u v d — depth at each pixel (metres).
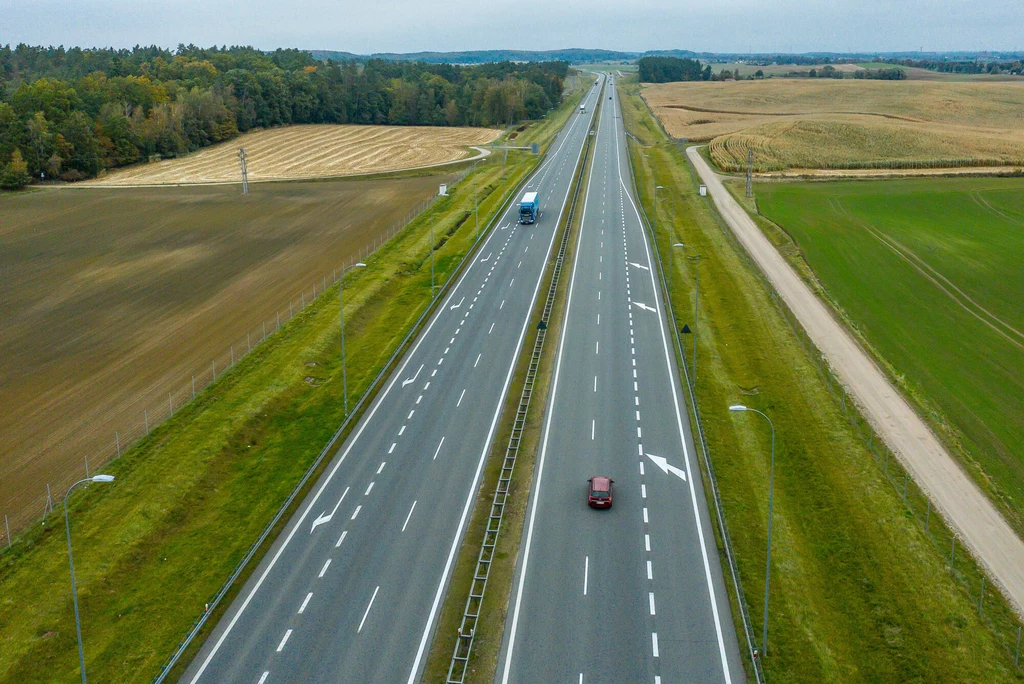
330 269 102.31
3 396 67.50
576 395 66.19
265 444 59.72
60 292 95.38
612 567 45.47
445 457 57.12
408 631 40.75
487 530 48.50
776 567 45.47
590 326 81.06
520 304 87.50
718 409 63.81
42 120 178.00
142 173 186.62
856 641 40.19
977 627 41.34
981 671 38.47
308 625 41.19
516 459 56.72
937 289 97.62
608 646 39.59
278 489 53.53
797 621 41.41
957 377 74.12
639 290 91.62
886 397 67.75
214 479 54.88
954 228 124.81
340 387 68.62
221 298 92.38
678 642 39.88
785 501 51.84
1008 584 45.91
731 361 73.19
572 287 92.81
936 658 39.09
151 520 49.81
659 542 47.75
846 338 80.25
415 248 109.19
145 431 60.84
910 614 42.03
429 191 149.50
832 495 52.44
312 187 158.62
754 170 162.88
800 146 181.88
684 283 93.75
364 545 47.62
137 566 46.22
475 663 38.56
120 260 108.75
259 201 145.25
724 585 44.06
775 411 63.69
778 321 82.94
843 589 43.88
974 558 47.72
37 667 38.81
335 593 43.56
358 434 60.50
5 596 43.38
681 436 59.78
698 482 53.94
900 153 178.38
